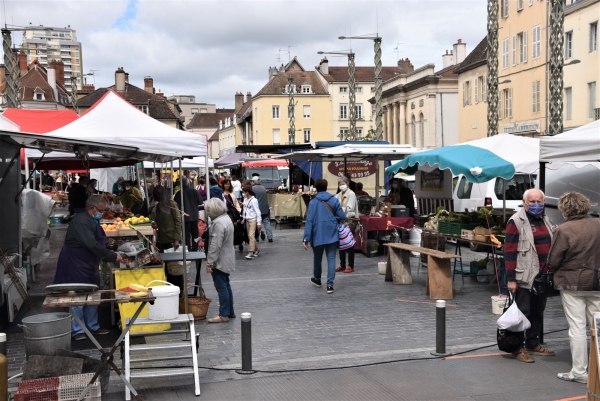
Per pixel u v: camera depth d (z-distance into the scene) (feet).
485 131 153.89
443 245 38.50
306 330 25.81
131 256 24.64
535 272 20.56
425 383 19.03
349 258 41.22
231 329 26.00
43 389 15.97
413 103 189.47
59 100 240.12
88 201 23.94
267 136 268.00
